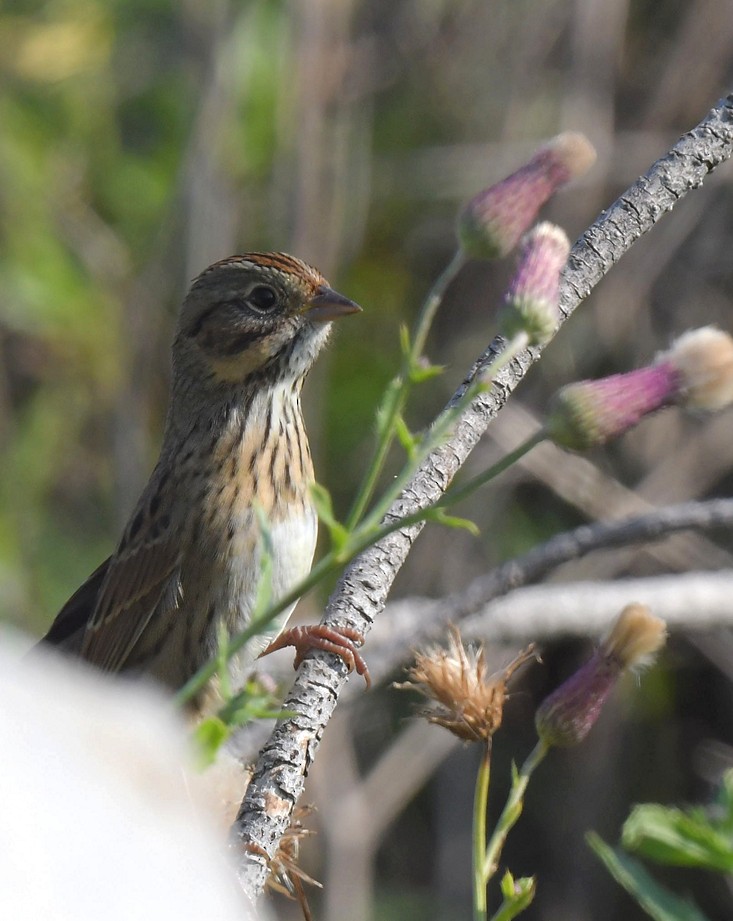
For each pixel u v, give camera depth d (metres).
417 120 12.65
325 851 11.05
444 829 11.66
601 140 12.13
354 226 12.27
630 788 11.63
